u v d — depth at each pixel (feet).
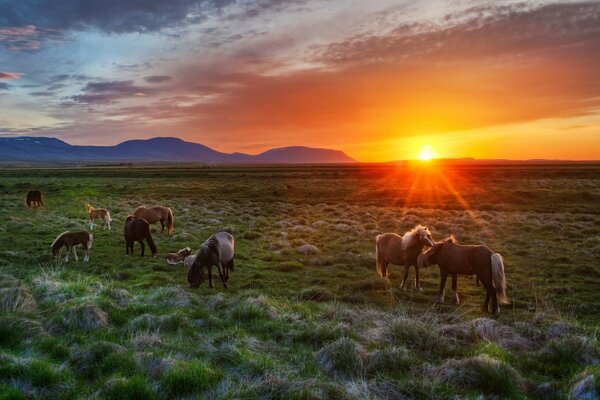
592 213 111.75
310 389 20.81
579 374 22.77
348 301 42.86
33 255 61.67
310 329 30.32
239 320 33.83
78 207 132.36
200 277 46.26
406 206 130.52
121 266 57.98
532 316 37.04
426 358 26.86
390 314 35.22
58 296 36.06
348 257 61.11
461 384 22.71
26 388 20.89
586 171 270.26
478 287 48.16
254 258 63.46
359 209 121.49
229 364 24.97
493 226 88.79
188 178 280.31
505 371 22.94
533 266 57.11
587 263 57.72
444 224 89.20
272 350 27.73
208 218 106.42
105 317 32.19
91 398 20.08
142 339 27.40
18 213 116.57
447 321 36.11
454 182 213.66
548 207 123.13
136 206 136.26
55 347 25.75
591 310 39.17
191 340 28.96
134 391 20.51
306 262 60.44
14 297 33.35
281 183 221.87
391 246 48.80
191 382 21.59
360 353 25.84
